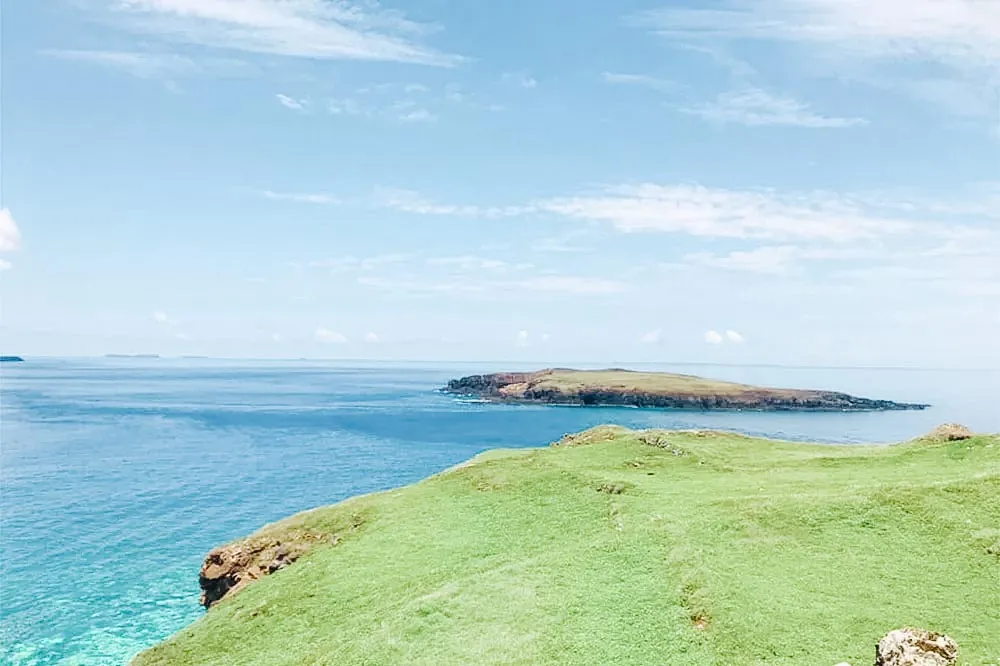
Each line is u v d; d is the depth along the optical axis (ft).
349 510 160.25
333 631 102.27
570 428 553.23
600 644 79.77
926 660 65.26
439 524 140.26
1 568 197.67
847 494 115.03
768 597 84.07
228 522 248.93
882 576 88.53
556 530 126.52
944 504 105.70
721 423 618.44
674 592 88.63
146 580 188.75
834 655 71.82
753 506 113.50
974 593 82.17
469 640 85.20
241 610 121.70
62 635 155.02
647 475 152.35
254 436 492.13
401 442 463.01
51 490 302.25
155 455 401.49
